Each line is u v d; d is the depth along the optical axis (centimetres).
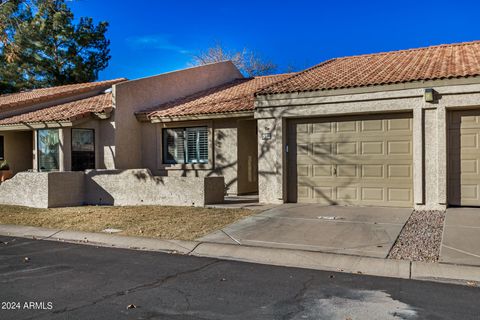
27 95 2423
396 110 1136
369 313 521
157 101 1906
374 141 1189
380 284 637
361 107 1169
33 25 1844
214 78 2262
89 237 1002
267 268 733
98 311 531
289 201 1303
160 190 1347
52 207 1406
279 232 945
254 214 1131
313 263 760
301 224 1005
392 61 1501
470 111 1082
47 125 1719
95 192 1476
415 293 594
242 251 833
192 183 1293
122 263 770
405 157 1155
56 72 3319
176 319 505
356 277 675
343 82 1234
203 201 1276
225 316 514
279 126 1279
